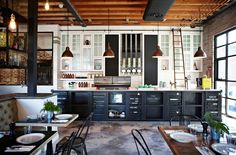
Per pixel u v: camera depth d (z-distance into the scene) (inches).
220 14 253.3
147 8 181.6
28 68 166.6
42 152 138.9
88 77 316.8
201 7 226.8
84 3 208.5
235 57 237.0
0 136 90.5
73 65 314.7
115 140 175.5
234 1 201.6
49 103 127.8
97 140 175.3
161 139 179.2
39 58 305.6
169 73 317.4
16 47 177.0
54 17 269.4
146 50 315.6
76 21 285.3
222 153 68.8
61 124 115.7
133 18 268.1
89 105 245.3
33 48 166.6
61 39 313.7
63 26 312.8
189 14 252.2
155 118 245.3
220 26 255.8
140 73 319.0
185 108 245.3
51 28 302.4
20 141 84.4
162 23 298.7
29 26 165.8
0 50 169.8
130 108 245.0
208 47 293.1
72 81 320.2
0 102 136.5
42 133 96.4
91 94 245.3
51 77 303.9
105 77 314.5
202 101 244.4
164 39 315.0
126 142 170.6
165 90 244.4
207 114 89.7
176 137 87.4
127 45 317.4
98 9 227.8
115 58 315.3
